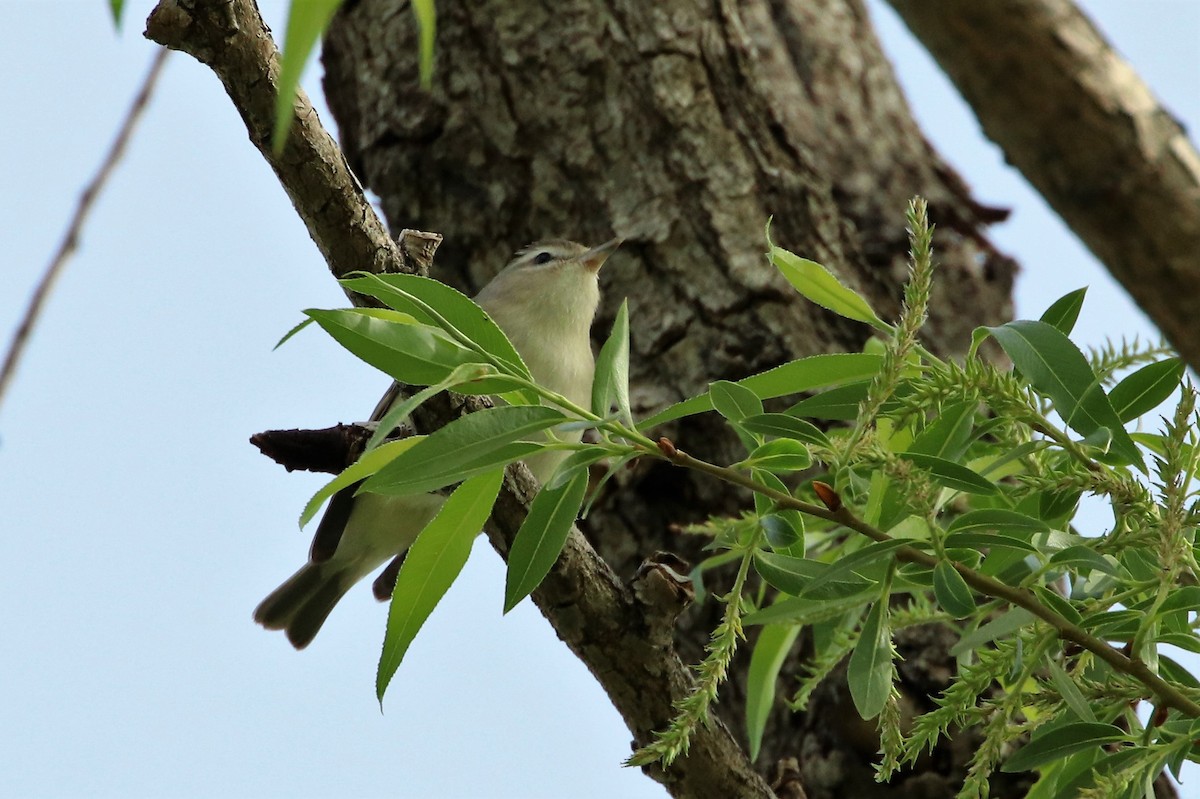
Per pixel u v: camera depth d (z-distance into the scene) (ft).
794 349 29.86
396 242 18.84
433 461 14.15
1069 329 16.93
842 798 26.50
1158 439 16.93
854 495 17.48
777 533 15.99
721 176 31.35
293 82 9.05
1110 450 15.49
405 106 33.06
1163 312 17.33
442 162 32.68
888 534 16.28
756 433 16.26
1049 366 15.15
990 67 17.69
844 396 16.51
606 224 31.50
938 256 33.06
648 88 31.89
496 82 32.48
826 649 20.22
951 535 15.14
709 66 32.19
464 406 18.25
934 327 31.81
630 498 29.84
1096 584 16.97
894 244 32.96
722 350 29.99
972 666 15.89
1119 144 17.29
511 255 32.19
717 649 15.69
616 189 31.60
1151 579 16.33
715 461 29.50
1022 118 17.72
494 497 15.96
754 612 16.65
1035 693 15.85
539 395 15.33
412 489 14.38
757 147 31.94
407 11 33.65
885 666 15.28
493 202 32.32
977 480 15.06
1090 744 15.10
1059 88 17.37
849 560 15.01
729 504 29.30
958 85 18.25
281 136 9.04
